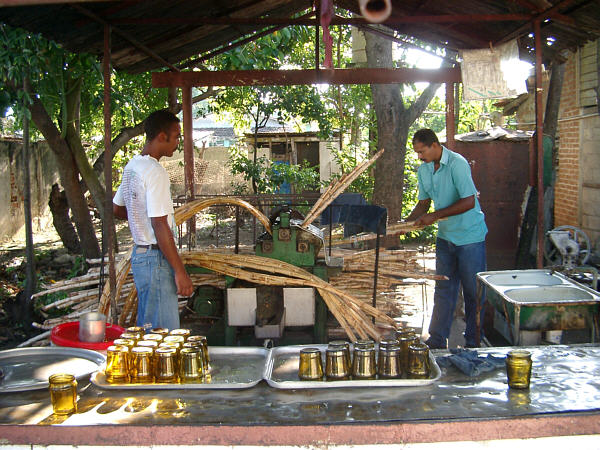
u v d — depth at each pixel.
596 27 5.33
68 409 2.28
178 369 2.61
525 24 4.98
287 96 13.66
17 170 15.93
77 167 8.94
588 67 9.14
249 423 2.17
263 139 20.11
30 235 7.05
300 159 21.19
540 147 4.77
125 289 5.31
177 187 19.56
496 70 5.49
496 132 8.17
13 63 6.61
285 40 9.66
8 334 6.58
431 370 2.65
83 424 2.19
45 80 7.86
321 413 2.25
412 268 5.40
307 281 4.40
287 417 2.22
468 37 5.55
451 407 2.29
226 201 5.17
